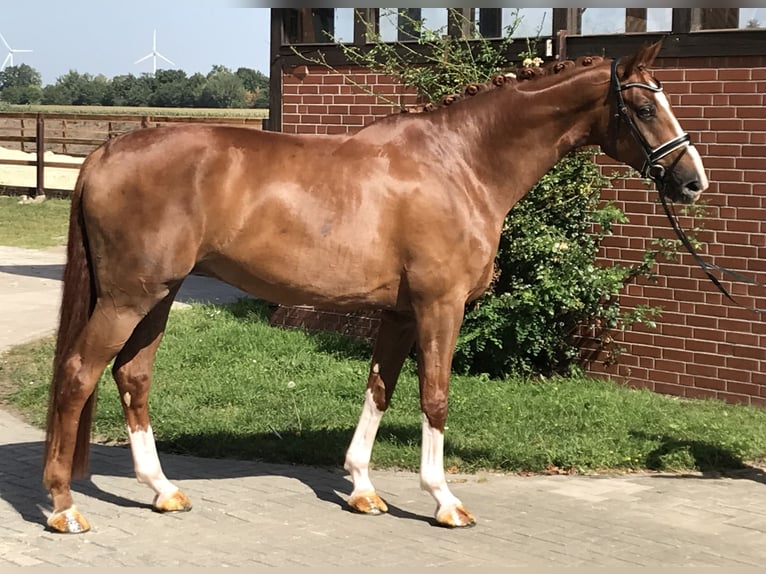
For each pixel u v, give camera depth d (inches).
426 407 198.2
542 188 323.6
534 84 201.8
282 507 211.5
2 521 198.2
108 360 191.3
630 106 196.9
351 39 394.3
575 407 297.7
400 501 217.3
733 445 261.0
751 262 308.2
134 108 2397.9
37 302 483.2
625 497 223.9
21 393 316.2
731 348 314.2
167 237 184.9
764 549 190.9
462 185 197.5
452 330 197.0
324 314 406.6
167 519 201.8
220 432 268.1
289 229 189.8
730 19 311.4
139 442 207.8
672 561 183.0
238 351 373.4
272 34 414.6
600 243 339.9
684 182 195.5
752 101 303.0
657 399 316.8
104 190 185.5
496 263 339.0
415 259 192.7
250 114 1678.2
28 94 2967.5
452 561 180.2
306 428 274.5
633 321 329.1
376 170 193.8
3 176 1100.5
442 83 342.0
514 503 217.8
